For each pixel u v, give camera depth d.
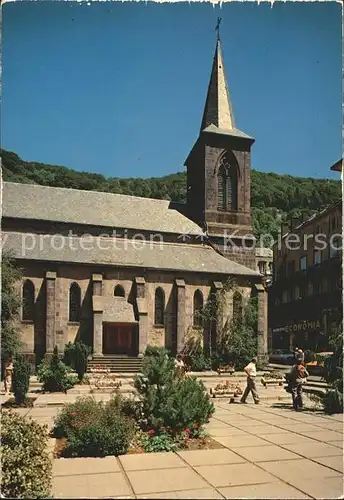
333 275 46.41
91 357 38.97
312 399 19.16
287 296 58.72
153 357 14.65
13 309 33.19
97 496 8.27
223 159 56.38
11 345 31.19
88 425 11.62
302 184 95.94
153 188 109.50
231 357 43.44
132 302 43.38
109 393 23.95
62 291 41.44
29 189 51.16
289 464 10.46
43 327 40.47
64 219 48.09
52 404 19.84
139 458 10.98
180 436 12.59
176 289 44.66
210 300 45.44
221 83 59.91
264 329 46.12
